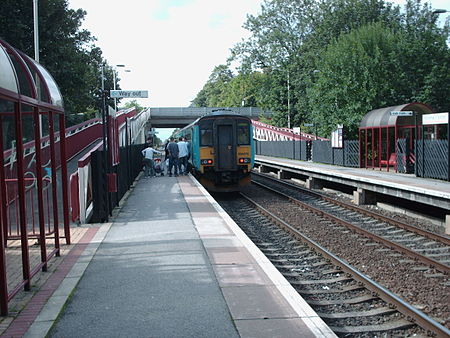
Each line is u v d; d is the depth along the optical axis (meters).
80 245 8.88
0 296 5.30
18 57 6.79
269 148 46.62
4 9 28.62
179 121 71.31
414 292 7.36
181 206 13.78
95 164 11.26
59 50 31.33
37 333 4.82
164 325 5.02
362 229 11.89
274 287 6.23
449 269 8.32
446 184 15.86
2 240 5.33
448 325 5.98
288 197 19.23
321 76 37.09
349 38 37.38
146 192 17.36
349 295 7.41
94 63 38.12
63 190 8.89
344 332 5.83
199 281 6.52
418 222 13.84
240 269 7.07
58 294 6.02
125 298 5.88
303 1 59.06
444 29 41.62
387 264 9.09
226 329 4.88
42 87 7.71
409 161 22.05
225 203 19.66
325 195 21.20
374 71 35.62
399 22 51.66
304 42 57.75
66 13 31.94
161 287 6.29
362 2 52.72
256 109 74.44
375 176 20.08
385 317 6.34
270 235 12.57
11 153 12.33
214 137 21.08
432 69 37.53
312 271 8.91
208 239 9.21
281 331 4.82
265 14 59.72
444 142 18.02
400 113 23.14
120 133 17.12
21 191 6.04
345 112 35.41
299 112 58.00
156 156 25.05
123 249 8.49
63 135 8.80
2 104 9.97
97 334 4.81
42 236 7.04
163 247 8.58
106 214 11.31
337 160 30.20
